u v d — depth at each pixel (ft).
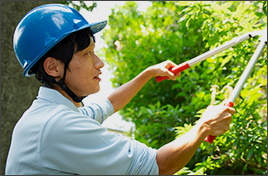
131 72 10.52
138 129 8.59
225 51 5.68
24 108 8.15
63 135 3.01
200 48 9.49
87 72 3.43
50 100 3.40
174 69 4.58
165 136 7.99
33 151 3.03
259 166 6.37
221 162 6.14
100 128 3.18
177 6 10.66
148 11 12.36
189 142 3.27
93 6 9.50
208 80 7.60
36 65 3.50
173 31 11.19
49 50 3.36
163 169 3.25
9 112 7.88
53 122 3.05
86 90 3.50
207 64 7.51
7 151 7.79
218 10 5.78
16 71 8.09
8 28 8.02
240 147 5.73
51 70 3.40
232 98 3.73
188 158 3.28
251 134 5.65
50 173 3.01
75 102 3.79
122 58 11.22
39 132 3.04
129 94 4.76
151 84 9.85
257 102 6.02
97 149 3.06
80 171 3.02
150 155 3.26
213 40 5.82
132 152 3.21
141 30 11.57
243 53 5.61
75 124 3.08
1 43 7.88
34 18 3.45
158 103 7.97
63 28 3.35
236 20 5.73
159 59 9.82
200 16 5.96
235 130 5.76
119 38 12.99
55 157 2.99
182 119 7.82
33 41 3.38
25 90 8.21
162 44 9.88
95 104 4.59
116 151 3.14
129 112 9.67
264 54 5.56
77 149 3.01
